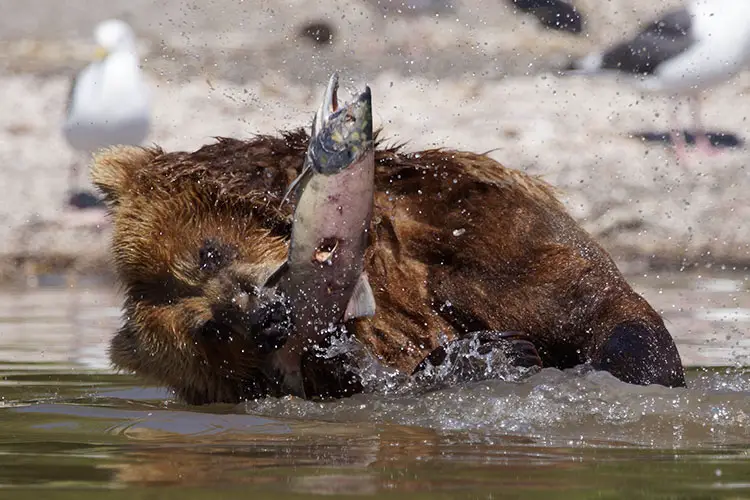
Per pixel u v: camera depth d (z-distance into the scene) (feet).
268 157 42.27
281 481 29.55
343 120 35.65
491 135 115.03
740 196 104.58
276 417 39.34
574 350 42.16
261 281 39.37
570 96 125.70
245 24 163.02
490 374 40.65
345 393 42.22
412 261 42.83
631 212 102.06
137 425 38.50
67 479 30.17
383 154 43.19
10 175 112.88
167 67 140.67
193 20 168.14
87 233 103.19
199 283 40.86
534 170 108.06
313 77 136.56
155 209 41.96
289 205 41.16
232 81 133.80
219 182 41.39
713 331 67.00
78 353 60.80
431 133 115.14
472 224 42.47
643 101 124.16
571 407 38.22
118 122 102.73
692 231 99.60
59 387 50.01
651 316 41.73
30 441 35.99
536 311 41.96
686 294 83.05
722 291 84.53
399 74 139.03
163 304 42.01
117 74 102.83
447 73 139.44
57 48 161.07
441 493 28.14
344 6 164.04
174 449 34.30
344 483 29.27
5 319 74.74
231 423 38.42
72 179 109.70
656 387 39.42
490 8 164.76
